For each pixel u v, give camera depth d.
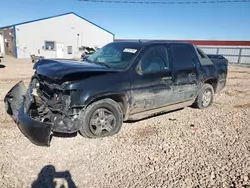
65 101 3.26
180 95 4.80
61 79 3.24
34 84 3.92
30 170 2.79
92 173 2.78
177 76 4.62
